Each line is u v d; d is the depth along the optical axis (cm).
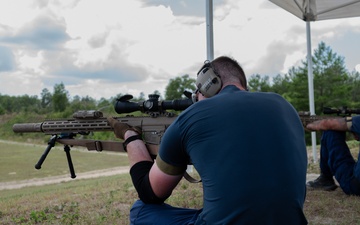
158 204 235
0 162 1653
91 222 392
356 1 845
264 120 191
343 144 461
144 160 244
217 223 182
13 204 534
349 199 440
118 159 1756
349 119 433
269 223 179
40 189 875
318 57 3772
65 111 3928
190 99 267
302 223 193
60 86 4856
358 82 4000
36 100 6294
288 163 185
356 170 437
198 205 448
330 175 503
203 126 192
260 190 178
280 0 813
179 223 223
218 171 184
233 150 184
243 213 178
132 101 289
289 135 193
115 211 434
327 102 3575
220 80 219
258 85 4872
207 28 674
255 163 182
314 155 912
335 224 359
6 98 6091
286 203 181
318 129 452
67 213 434
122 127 273
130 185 657
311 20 905
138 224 235
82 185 804
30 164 1608
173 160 207
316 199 451
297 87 3756
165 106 274
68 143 313
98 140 295
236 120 190
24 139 2578
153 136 274
